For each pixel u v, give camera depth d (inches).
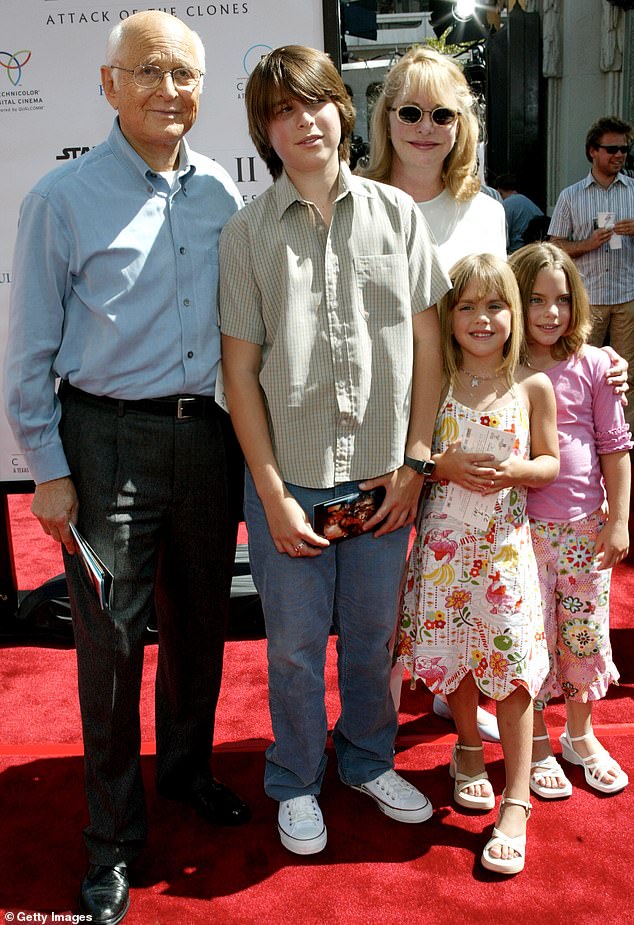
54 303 76.7
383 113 95.0
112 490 78.3
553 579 92.4
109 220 76.0
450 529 86.7
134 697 80.0
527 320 88.9
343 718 92.1
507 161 394.9
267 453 81.2
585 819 87.7
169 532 83.3
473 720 90.7
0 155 116.3
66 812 91.6
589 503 91.5
